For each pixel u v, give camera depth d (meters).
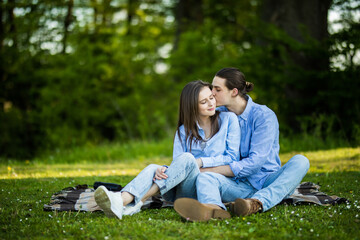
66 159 7.89
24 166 6.44
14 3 12.58
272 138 3.04
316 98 8.55
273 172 3.04
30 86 13.33
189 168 2.82
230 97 3.19
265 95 9.21
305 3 9.48
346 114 8.43
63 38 13.82
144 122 12.80
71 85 13.38
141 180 2.81
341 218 2.66
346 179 4.40
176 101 14.56
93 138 14.04
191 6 15.51
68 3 13.86
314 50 8.57
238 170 2.92
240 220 2.64
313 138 7.69
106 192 2.58
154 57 15.38
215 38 13.45
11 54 12.55
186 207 2.57
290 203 3.19
